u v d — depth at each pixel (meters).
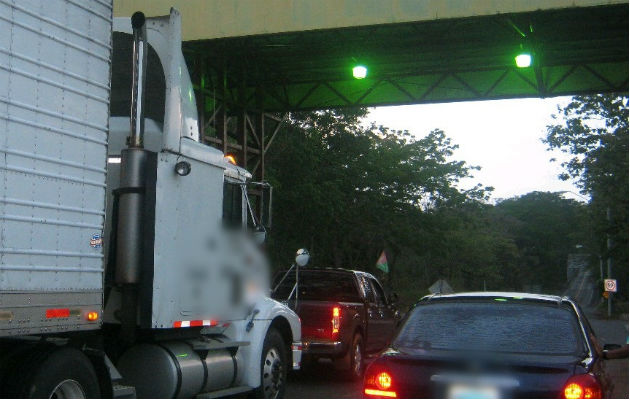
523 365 6.13
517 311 7.05
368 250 40.88
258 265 10.28
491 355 6.48
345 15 17.62
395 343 6.98
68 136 6.77
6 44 6.13
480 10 17.30
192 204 8.87
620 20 18.77
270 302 10.80
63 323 6.61
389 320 16.89
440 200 39.38
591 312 66.38
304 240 34.81
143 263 8.20
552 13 17.45
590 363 6.34
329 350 14.01
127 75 9.06
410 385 6.34
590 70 23.09
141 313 8.16
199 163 9.02
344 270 15.59
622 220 44.09
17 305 6.14
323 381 14.76
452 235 44.47
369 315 15.57
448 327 6.99
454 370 6.25
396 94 24.61
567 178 42.03
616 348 7.74
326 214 33.53
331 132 35.81
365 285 15.99
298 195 32.34
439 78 23.95
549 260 135.00
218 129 21.30
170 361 8.69
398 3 17.45
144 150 8.38
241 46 19.67
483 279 86.38
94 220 7.05
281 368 11.01
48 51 6.57
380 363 6.55
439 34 20.08
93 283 7.00
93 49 7.11
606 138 40.25
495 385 6.11
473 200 44.50
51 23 6.61
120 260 8.17
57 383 6.74
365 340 15.28
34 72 6.41
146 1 18.44
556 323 6.86
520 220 138.88
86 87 7.01
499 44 21.06
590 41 20.89
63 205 6.68
